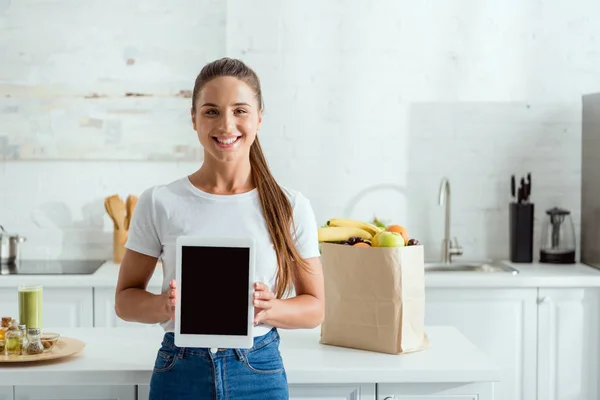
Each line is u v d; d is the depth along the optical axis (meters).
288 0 4.15
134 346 2.38
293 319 1.97
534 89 4.22
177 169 4.19
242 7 4.14
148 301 1.96
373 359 2.29
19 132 4.11
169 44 4.11
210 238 1.85
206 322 1.85
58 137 4.12
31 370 2.11
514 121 4.23
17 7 4.07
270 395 1.92
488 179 4.24
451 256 4.21
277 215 2.00
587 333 3.75
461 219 4.25
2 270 3.80
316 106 4.20
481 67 4.21
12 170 4.15
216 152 1.95
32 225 4.18
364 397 2.24
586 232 4.09
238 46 4.16
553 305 3.74
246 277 1.85
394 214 4.24
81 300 3.68
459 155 4.23
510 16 4.20
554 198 4.26
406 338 2.36
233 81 1.94
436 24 4.20
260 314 1.87
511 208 4.14
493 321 3.73
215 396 1.89
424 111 4.21
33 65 4.09
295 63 4.18
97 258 4.20
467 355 2.34
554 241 4.12
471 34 4.20
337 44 4.18
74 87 4.11
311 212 2.09
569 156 4.25
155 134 4.14
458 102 4.22
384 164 4.22
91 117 4.12
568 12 4.20
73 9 4.09
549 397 3.76
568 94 4.23
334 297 2.44
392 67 4.20
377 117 4.21
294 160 4.21
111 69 4.11
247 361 1.91
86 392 2.22
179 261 1.86
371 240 2.49
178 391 1.91
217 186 2.03
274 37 4.16
